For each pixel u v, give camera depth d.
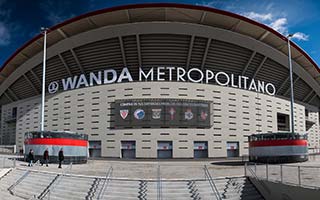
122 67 38.91
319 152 51.94
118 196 15.95
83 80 40.19
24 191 18.02
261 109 42.19
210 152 37.50
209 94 38.41
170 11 35.25
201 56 38.62
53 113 42.50
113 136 37.59
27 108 47.88
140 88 37.59
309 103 55.44
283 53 43.00
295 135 28.45
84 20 36.53
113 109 38.03
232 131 39.03
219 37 37.41
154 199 15.50
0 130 58.84
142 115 37.16
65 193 16.83
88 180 18.00
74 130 39.91
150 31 36.47
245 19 36.50
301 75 47.34
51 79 44.25
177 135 36.97
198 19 36.62
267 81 44.28
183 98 37.59
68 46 39.47
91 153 38.56
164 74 38.19
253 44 39.16
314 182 15.34
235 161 32.34
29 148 28.70
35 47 42.69
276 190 15.62
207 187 17.00
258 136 29.52
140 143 36.81
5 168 22.56
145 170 22.64
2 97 58.34
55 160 27.95
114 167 24.98
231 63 40.03
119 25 36.38
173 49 37.66
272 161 28.14
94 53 39.06
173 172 21.34
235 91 39.97
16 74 48.69
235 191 16.78
